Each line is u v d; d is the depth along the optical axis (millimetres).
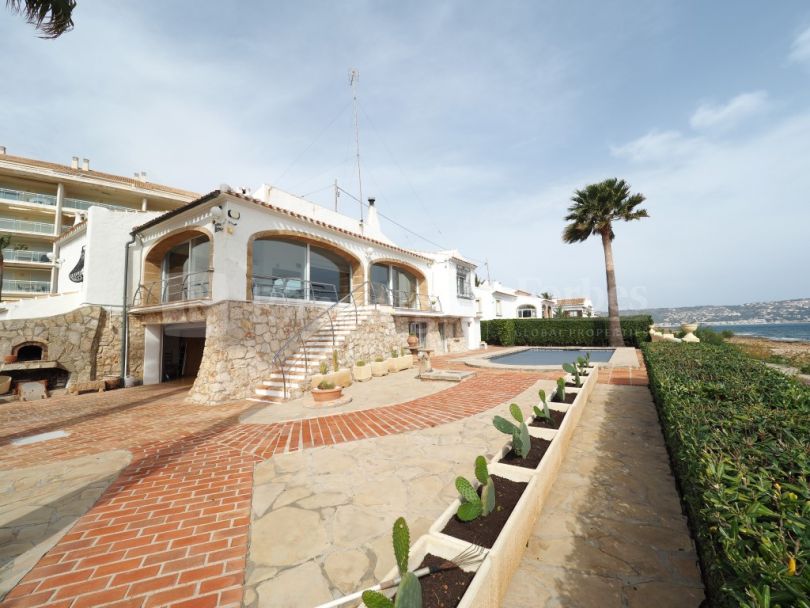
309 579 2527
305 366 10242
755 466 1938
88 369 12102
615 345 21766
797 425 2430
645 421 6051
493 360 17484
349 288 15336
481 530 2533
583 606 2230
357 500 3637
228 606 2314
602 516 3242
